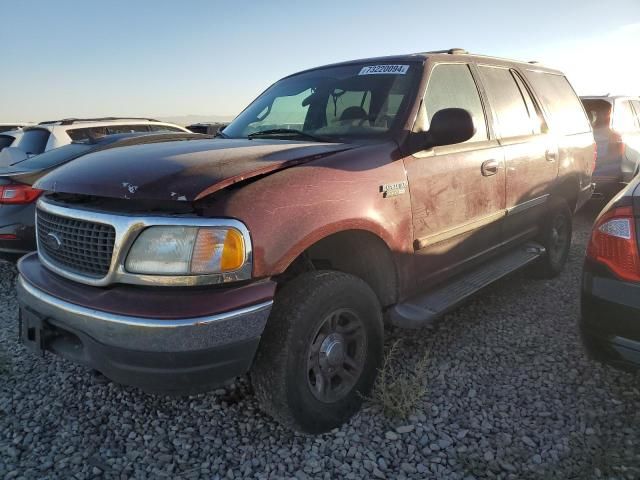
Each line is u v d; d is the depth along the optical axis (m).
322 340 2.61
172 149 2.82
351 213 2.64
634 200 2.68
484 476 2.35
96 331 2.22
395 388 2.89
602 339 2.71
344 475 2.39
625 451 2.47
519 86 4.46
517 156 4.04
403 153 3.06
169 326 2.10
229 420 2.81
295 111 3.70
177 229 2.18
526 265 4.20
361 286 2.72
